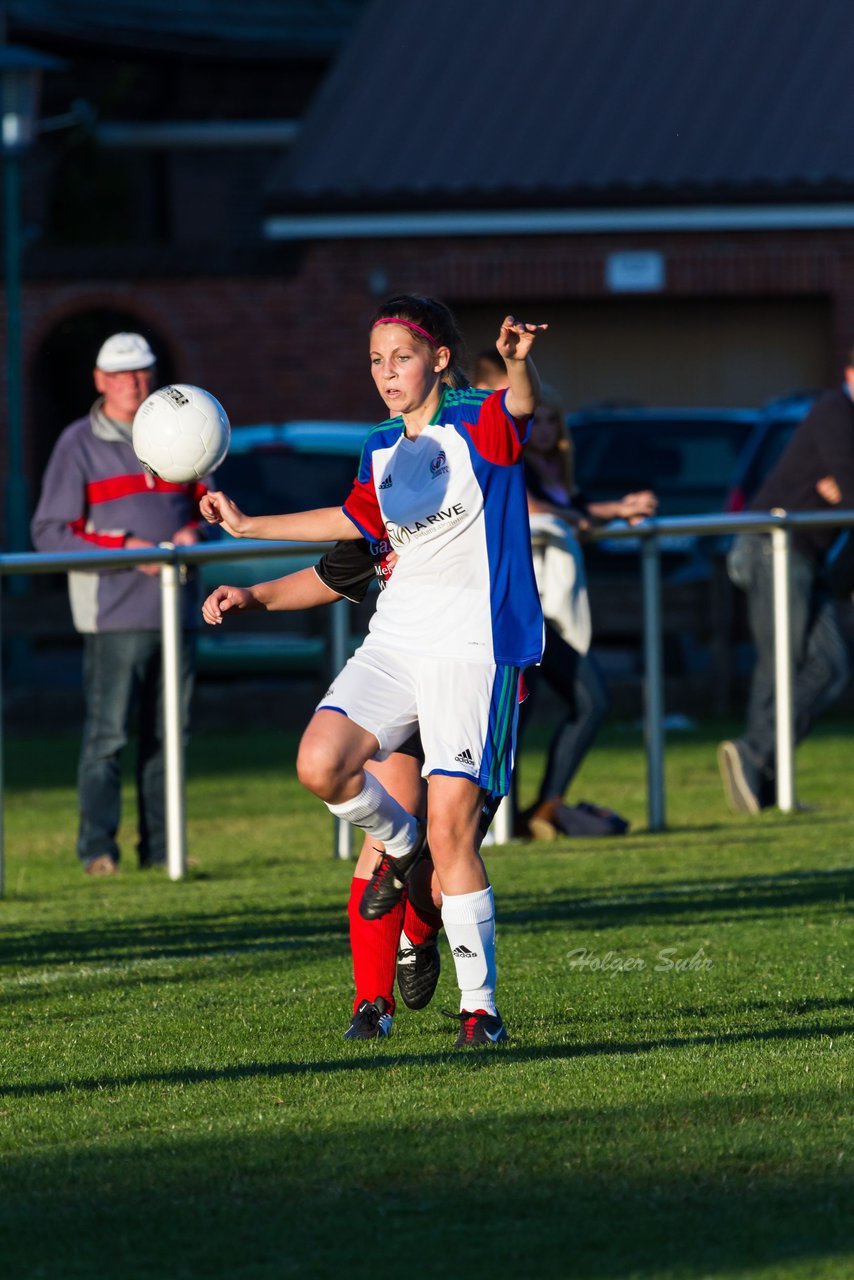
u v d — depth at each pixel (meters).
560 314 78.44
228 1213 11.20
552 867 27.62
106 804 29.94
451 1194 11.44
